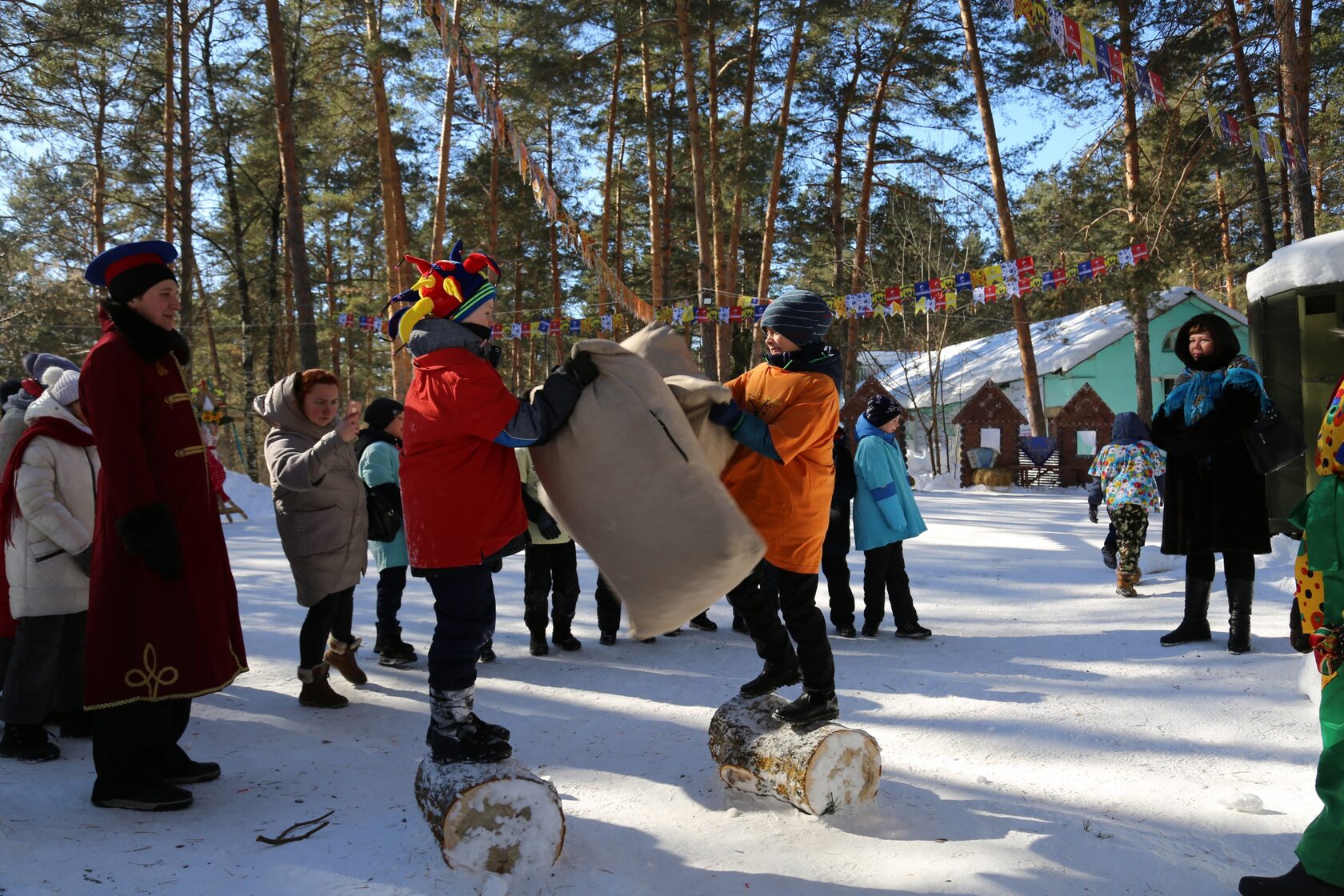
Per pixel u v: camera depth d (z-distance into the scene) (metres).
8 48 16.91
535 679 5.86
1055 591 8.48
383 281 38.84
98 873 3.10
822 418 3.62
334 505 5.18
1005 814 3.58
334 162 29.61
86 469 4.43
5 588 4.57
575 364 3.37
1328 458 2.88
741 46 27.81
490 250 31.55
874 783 3.64
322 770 4.21
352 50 24.03
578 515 3.41
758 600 3.83
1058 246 24.83
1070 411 25.47
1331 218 25.55
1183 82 19.22
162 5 24.80
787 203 34.75
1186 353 5.97
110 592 3.68
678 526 3.30
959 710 4.94
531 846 3.13
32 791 3.88
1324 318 7.44
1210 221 23.36
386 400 5.97
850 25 23.61
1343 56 19.17
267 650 6.68
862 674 5.78
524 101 21.05
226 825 3.55
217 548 3.95
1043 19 8.96
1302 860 2.76
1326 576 2.83
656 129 27.91
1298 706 4.78
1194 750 4.25
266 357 37.56
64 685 4.59
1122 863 3.13
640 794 3.87
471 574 3.34
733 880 3.07
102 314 3.79
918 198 29.41
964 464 25.92
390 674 6.05
